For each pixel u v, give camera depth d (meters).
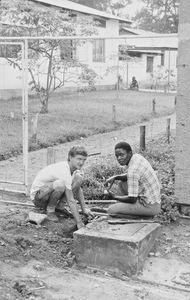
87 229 5.64
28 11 17.75
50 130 14.47
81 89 17.27
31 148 12.23
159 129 16.83
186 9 6.48
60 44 16.22
